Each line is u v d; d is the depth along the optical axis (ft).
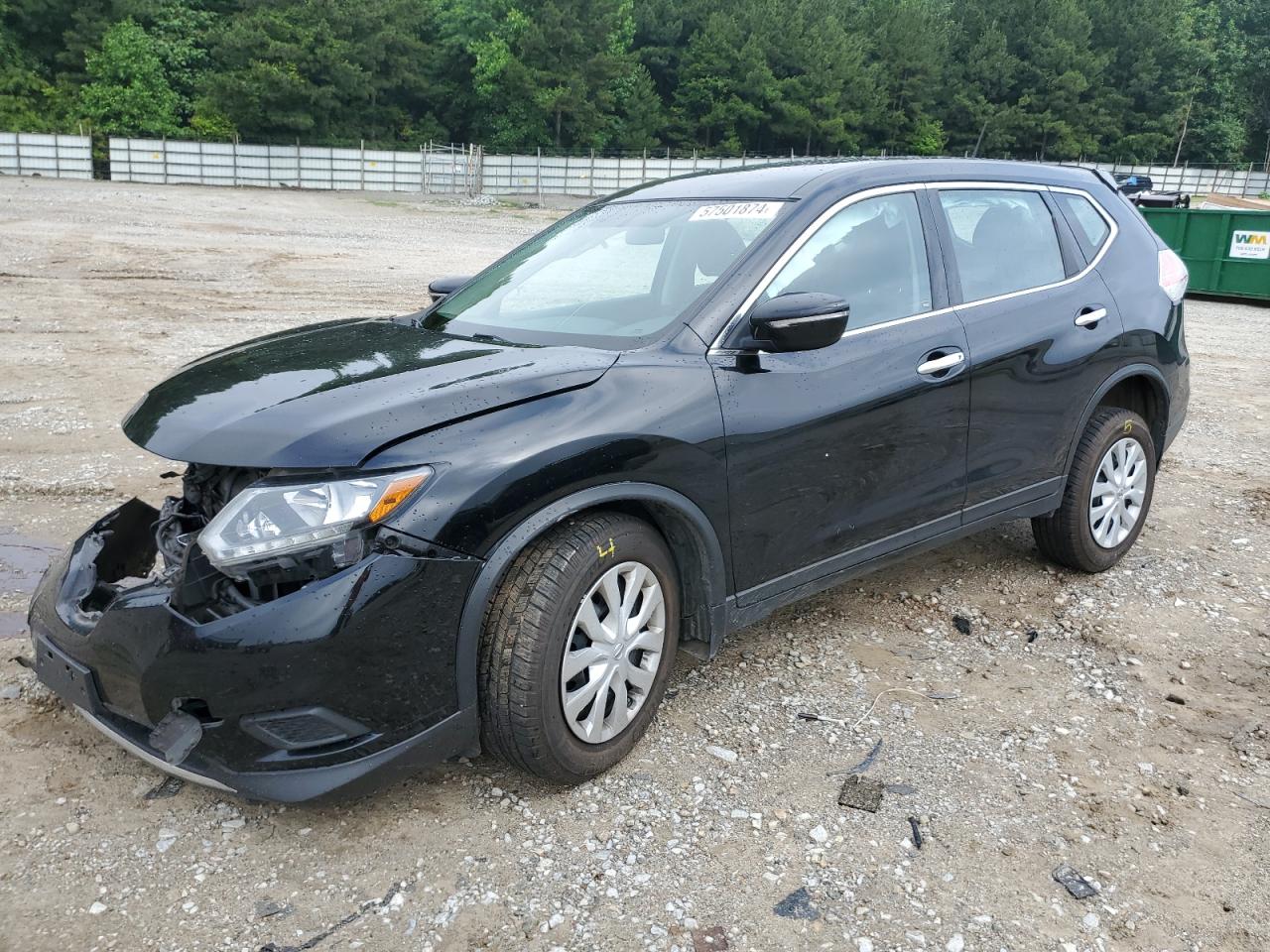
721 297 10.43
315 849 8.58
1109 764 10.14
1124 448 14.71
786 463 10.38
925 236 12.35
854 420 10.92
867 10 288.71
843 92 269.23
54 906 7.83
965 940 7.71
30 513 16.72
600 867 8.43
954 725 10.80
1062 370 13.29
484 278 13.21
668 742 10.32
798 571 10.96
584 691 9.12
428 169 180.55
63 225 72.38
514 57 229.45
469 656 8.50
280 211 110.32
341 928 7.70
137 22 213.25
